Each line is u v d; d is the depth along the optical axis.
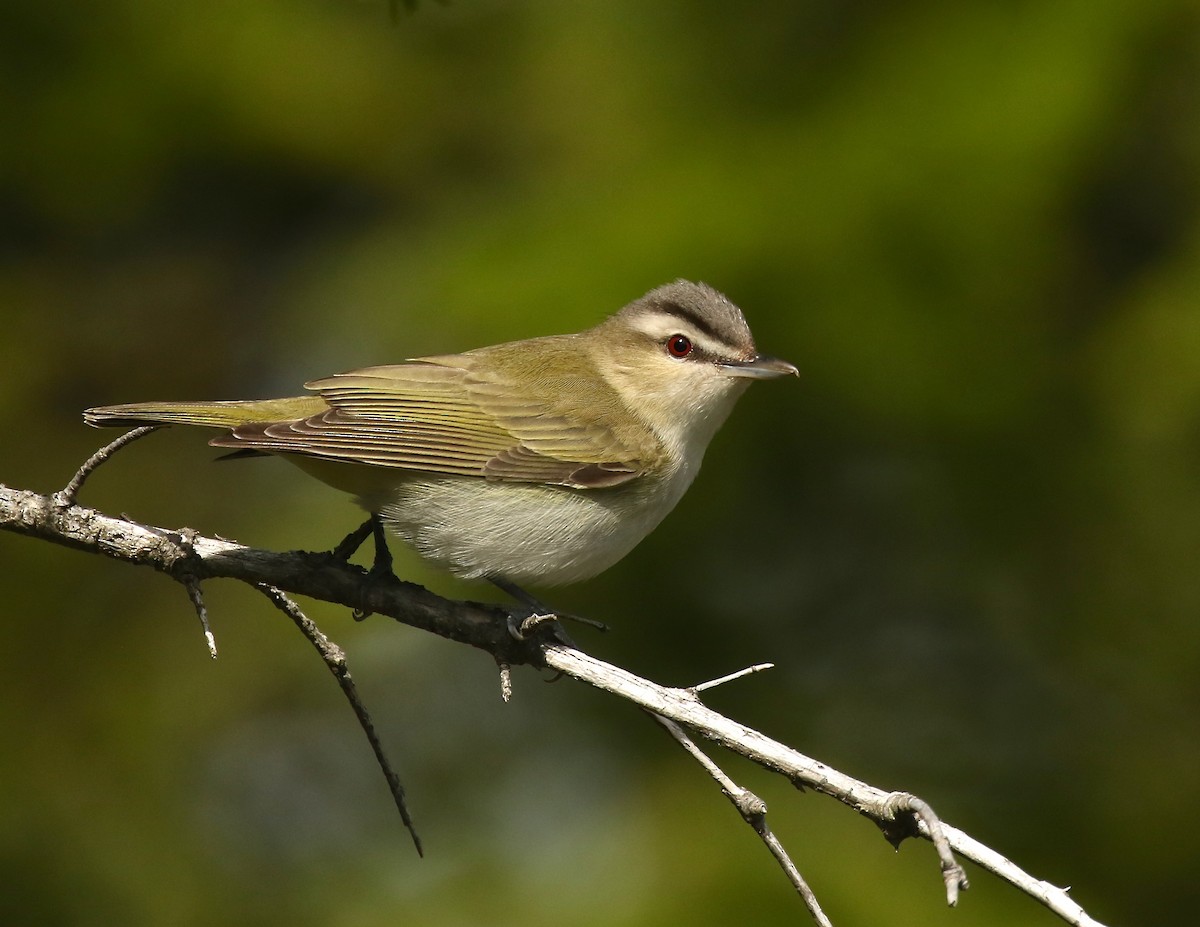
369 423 8.12
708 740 6.46
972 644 13.48
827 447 12.66
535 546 8.49
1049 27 12.91
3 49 14.33
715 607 12.98
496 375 8.75
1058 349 12.79
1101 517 12.81
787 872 6.11
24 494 7.16
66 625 13.33
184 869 12.52
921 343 12.24
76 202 14.72
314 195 15.60
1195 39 12.88
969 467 12.74
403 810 6.73
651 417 8.98
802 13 14.04
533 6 15.21
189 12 14.91
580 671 6.97
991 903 11.30
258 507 14.03
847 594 13.35
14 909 11.90
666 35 14.41
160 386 15.21
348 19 15.39
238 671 13.52
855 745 12.77
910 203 12.41
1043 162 12.44
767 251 12.35
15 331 14.63
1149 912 12.20
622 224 12.75
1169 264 12.86
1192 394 12.30
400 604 7.32
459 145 15.25
